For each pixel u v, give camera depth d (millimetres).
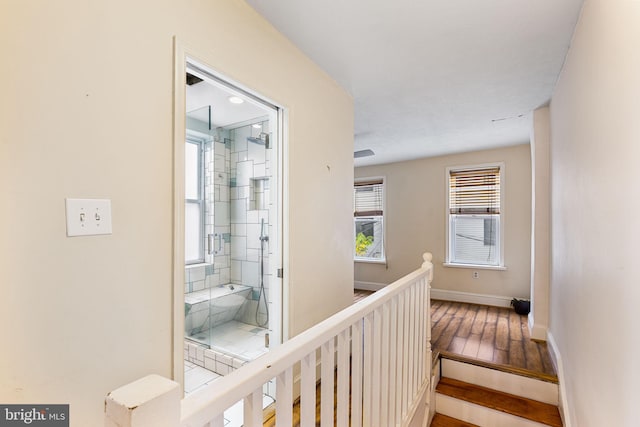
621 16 1021
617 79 1062
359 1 1521
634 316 929
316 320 2152
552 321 2561
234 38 1502
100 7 1007
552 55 1967
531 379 2232
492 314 3846
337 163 2422
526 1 1504
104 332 1012
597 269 1300
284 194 1894
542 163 2867
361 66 2152
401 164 5098
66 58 926
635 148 918
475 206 4496
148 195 1134
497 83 2369
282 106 1841
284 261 1901
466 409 2246
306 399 823
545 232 2885
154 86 1156
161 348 1171
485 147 4230
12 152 826
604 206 1210
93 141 984
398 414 1588
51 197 894
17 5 836
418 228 4926
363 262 5422
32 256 859
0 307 810
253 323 3092
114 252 1037
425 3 1526
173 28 1225
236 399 602
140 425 427
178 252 1222
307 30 1762
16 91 833
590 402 1401
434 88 2465
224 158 3238
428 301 2205
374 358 1284
